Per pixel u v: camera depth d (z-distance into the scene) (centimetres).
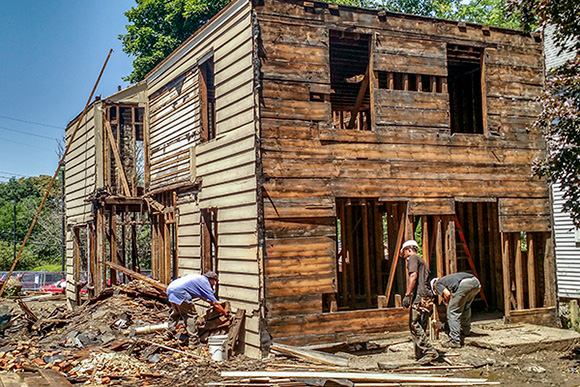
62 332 1100
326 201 941
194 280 971
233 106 987
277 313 891
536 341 916
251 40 922
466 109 1267
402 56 1026
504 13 986
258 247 889
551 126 934
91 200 1541
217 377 766
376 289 1247
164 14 2645
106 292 1292
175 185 1252
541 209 1133
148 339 967
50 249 4600
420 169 1021
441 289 916
